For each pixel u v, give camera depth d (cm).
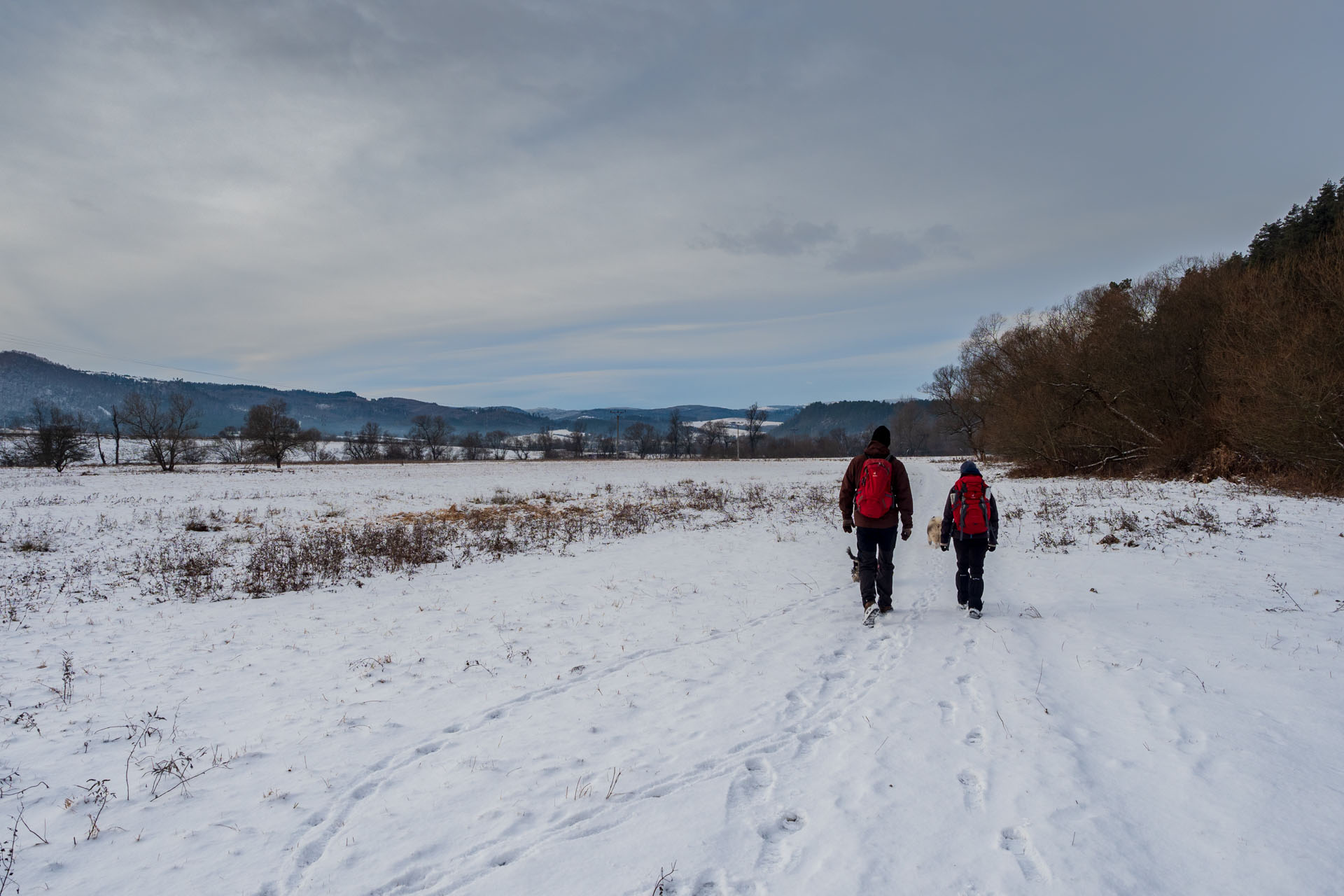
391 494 2975
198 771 389
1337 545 957
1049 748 359
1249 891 238
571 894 260
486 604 838
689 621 711
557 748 400
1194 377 2669
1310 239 2797
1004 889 249
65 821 335
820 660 548
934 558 1061
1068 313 3778
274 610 852
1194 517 1334
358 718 466
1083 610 648
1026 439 3347
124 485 3612
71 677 580
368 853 296
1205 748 344
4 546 1428
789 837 294
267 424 5984
